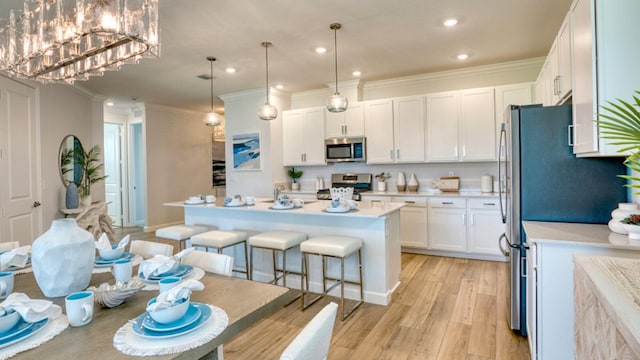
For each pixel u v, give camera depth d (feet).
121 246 6.39
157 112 22.59
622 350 2.78
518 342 7.79
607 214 7.20
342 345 7.82
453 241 14.57
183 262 6.42
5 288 4.72
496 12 10.02
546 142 7.50
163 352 3.26
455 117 15.19
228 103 20.25
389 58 14.01
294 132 19.22
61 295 4.67
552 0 9.33
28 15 8.22
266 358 7.39
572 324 5.93
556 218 7.48
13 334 3.43
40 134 13.65
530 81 14.69
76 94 16.76
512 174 7.74
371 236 10.15
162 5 9.28
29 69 9.36
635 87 5.51
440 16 10.24
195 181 25.31
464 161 15.19
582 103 6.45
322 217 10.96
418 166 17.15
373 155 16.97
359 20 10.41
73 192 15.17
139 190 24.56
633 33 5.53
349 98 17.60
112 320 3.96
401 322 8.89
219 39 11.71
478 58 14.17
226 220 12.89
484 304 9.90
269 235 10.45
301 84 18.01
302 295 9.78
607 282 3.46
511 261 7.97
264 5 9.40
